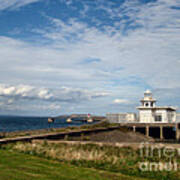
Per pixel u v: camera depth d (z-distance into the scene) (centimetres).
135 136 4953
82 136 4119
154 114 6044
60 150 2589
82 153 2491
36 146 2722
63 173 1741
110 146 2948
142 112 6084
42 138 3300
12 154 2233
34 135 3412
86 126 5041
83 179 1653
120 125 5781
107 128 5025
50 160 2164
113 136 4609
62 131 4169
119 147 2917
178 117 6238
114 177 1814
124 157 2481
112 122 6069
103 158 2400
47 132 3984
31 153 2398
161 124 5675
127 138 4650
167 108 5997
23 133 3694
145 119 6038
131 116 6134
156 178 1962
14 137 3331
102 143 2994
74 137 3916
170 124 5631
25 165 1847
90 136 4209
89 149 2734
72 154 2444
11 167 1745
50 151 2503
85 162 2241
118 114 6138
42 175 1631
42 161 2066
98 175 1808
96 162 2269
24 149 2547
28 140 3102
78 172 1820
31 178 1541
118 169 2105
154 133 6288
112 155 2528
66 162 2178
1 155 2125
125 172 2038
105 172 1923
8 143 2812
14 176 1542
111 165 2206
